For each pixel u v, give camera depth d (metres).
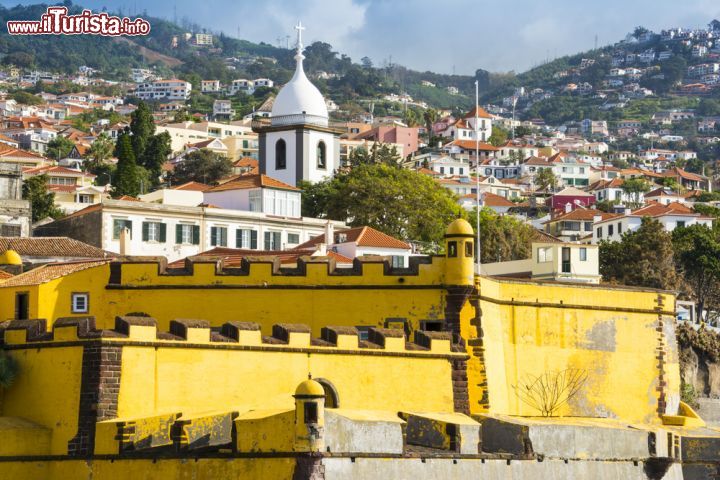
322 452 67.06
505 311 88.38
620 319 93.75
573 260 116.62
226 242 156.38
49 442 72.12
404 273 84.31
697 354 127.81
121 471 69.88
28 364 74.06
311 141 195.75
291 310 84.25
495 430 79.56
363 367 78.06
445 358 81.31
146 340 72.19
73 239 138.75
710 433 92.19
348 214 170.50
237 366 74.31
